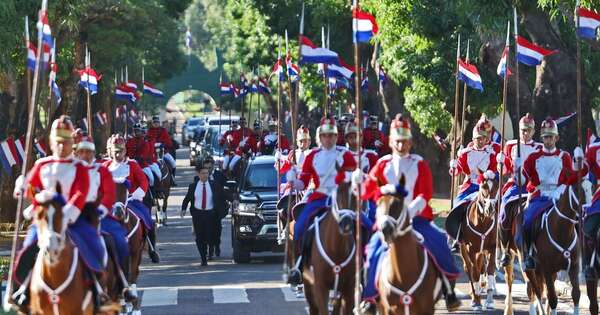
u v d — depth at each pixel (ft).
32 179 102.89
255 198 209.97
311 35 426.10
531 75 252.62
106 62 385.70
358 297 106.11
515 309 150.10
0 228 269.23
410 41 269.23
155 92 379.55
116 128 425.28
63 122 102.63
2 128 241.35
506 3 205.98
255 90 396.98
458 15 228.84
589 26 145.89
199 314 147.64
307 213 119.34
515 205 145.89
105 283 107.55
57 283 99.96
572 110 210.79
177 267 209.36
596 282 132.36
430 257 101.91
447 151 354.74
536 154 136.77
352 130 139.64
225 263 214.07
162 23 468.34
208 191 212.64
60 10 250.98
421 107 295.69
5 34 208.03
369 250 106.01
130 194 148.46
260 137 313.73
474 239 150.92
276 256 227.20
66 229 100.63
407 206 98.12
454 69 258.57
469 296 162.40
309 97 435.53
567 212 131.64
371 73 376.68
